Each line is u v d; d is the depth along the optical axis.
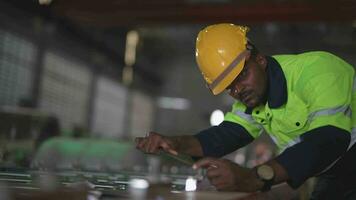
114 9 5.09
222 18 5.02
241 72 1.65
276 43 10.09
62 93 8.38
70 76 8.67
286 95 1.66
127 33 9.07
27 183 1.38
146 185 1.72
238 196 1.37
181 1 5.03
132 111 11.54
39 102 7.55
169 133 11.77
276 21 4.88
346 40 9.41
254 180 1.31
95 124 9.84
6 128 4.04
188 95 12.28
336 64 1.60
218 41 1.68
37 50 7.38
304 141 1.40
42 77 7.63
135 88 11.49
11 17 6.65
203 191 1.50
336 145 1.40
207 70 1.70
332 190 1.91
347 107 1.51
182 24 5.16
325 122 1.45
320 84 1.52
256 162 4.87
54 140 3.88
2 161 2.75
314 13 4.71
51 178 1.50
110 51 9.34
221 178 1.27
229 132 1.92
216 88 1.68
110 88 10.49
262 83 1.66
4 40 6.61
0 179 1.53
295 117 1.67
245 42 1.68
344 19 4.64
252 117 1.92
